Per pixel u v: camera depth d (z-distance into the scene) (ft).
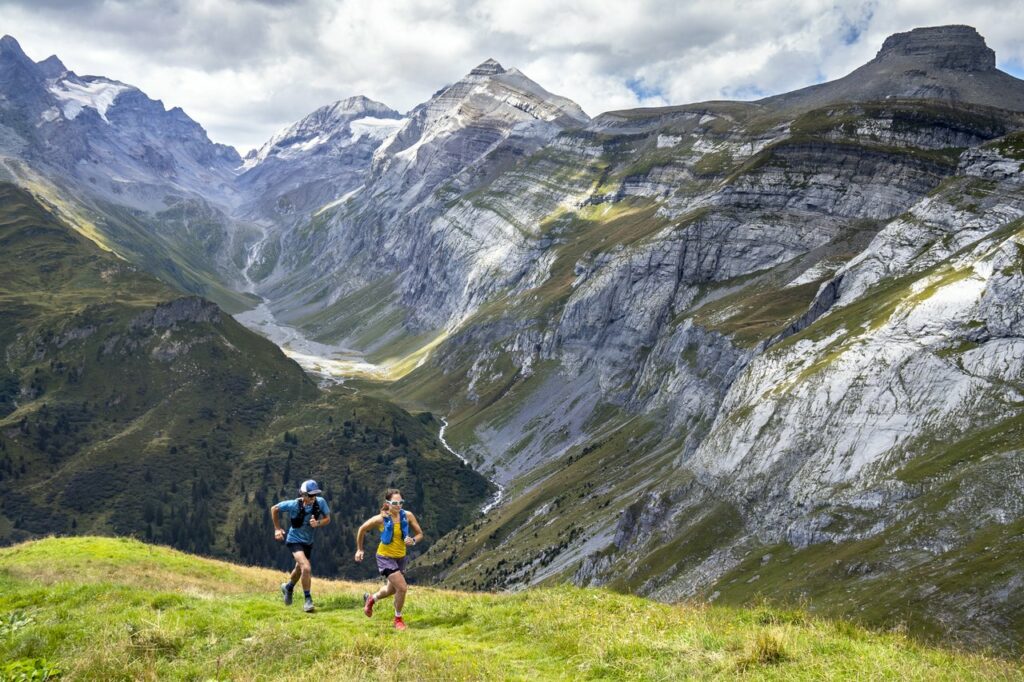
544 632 61.46
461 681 48.93
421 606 74.90
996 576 190.19
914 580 208.85
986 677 46.03
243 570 133.08
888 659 49.19
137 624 61.05
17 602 73.56
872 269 467.11
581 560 408.67
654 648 53.78
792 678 46.62
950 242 432.66
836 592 228.63
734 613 66.95
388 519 66.85
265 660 54.44
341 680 48.96
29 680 50.37
